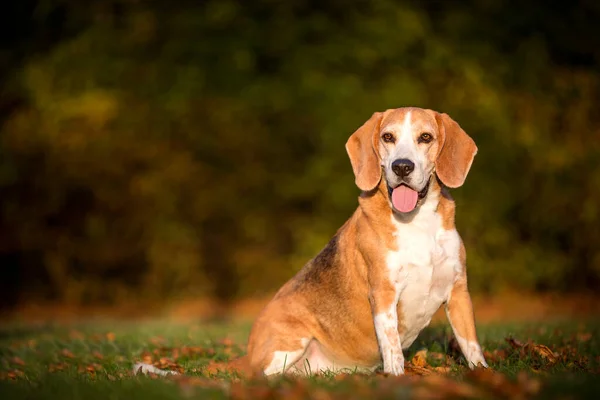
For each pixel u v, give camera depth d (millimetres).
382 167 5543
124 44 17453
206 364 6652
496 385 4055
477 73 16234
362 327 5676
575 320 11320
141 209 17688
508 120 16453
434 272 5344
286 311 6082
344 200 16156
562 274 17266
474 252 16312
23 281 18328
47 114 16922
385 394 4020
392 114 5562
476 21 17375
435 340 6988
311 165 16781
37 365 7152
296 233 16906
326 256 5992
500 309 15898
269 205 17641
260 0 17062
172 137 17500
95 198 17781
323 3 17172
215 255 17938
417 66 16656
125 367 6738
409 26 16391
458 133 5590
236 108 16969
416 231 5344
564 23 17719
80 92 17281
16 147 17062
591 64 17797
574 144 17094
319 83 16344
